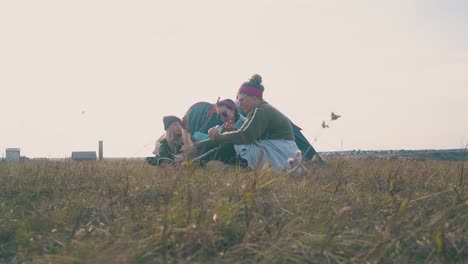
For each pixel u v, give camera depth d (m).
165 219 2.74
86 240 2.68
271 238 2.63
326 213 3.27
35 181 4.60
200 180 4.29
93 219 3.28
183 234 2.64
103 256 2.25
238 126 7.10
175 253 2.50
